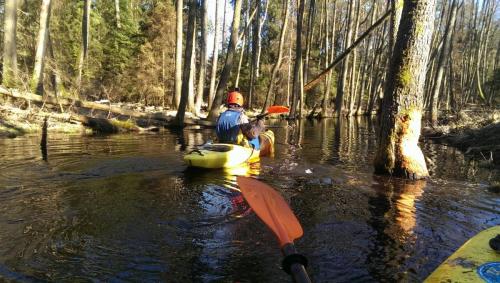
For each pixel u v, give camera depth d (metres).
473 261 2.56
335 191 5.46
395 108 6.33
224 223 4.12
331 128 17.08
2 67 15.40
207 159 6.57
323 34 38.09
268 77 32.91
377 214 4.52
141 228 3.97
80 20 26.34
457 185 6.03
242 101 7.92
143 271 3.12
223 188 5.45
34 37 22.09
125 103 24.56
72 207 4.54
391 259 3.39
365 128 17.27
